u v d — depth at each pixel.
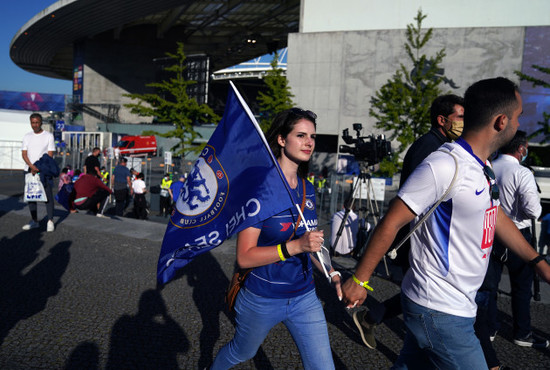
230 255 6.41
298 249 1.87
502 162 3.66
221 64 84.56
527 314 3.68
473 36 27.16
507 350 3.61
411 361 2.02
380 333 3.85
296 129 2.08
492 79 1.68
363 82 29.83
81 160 23.06
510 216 3.65
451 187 1.63
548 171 7.93
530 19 27.72
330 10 31.05
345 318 4.17
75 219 8.56
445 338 1.76
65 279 4.96
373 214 5.47
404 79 28.67
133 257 6.09
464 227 1.69
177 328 3.78
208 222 2.16
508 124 1.65
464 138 1.73
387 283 5.36
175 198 12.09
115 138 49.88
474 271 1.75
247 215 1.99
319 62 30.72
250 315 2.10
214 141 2.26
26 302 4.20
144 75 62.16
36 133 7.12
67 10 46.78
